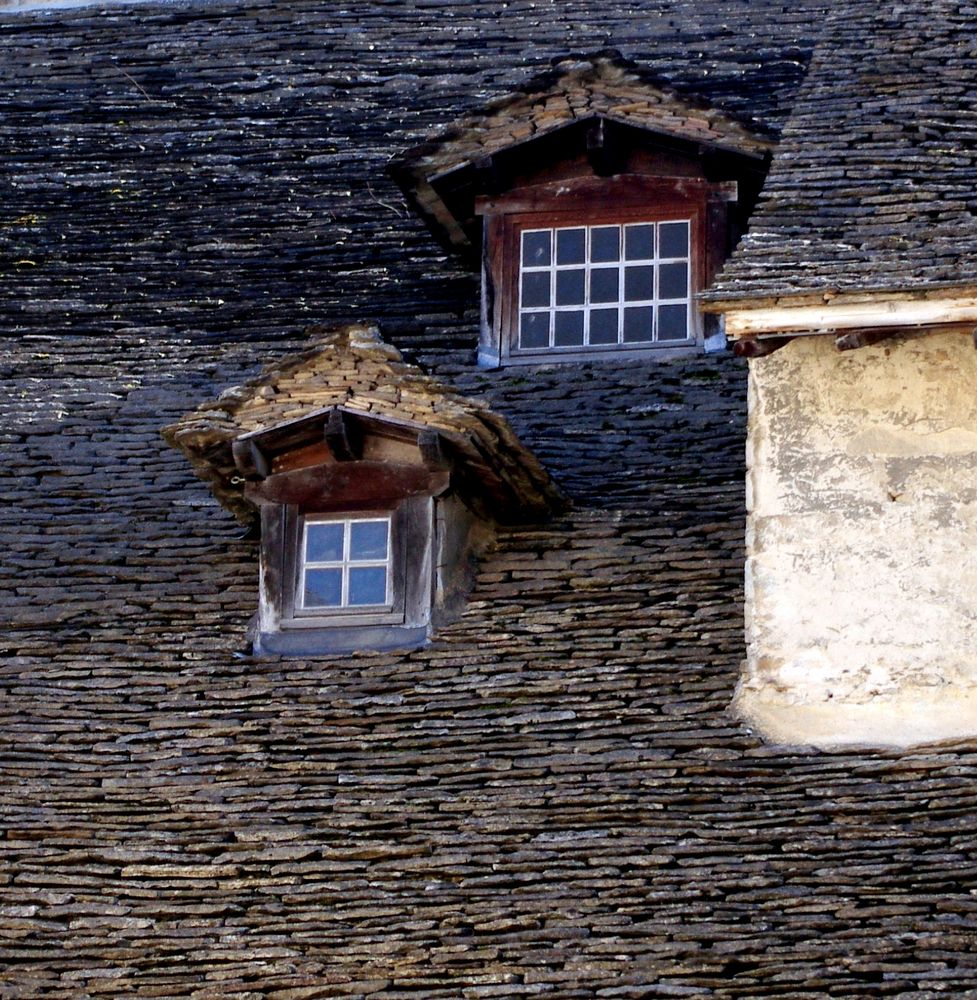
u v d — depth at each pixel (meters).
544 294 33.69
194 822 27.94
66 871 27.64
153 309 35.22
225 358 34.44
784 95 36.25
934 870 26.19
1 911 27.28
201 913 27.11
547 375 33.12
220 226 36.31
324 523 30.16
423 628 29.55
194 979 26.56
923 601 28.08
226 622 30.28
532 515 30.80
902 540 28.41
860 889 26.16
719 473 31.28
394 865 27.20
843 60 32.81
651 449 31.80
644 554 30.17
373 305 34.75
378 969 26.36
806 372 29.30
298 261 35.62
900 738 27.55
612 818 27.25
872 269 28.56
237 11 39.59
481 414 29.58
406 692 28.94
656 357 33.16
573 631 29.34
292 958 26.58
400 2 39.22
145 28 39.53
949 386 28.95
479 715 28.53
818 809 26.98
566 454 31.78
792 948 25.78
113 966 26.78
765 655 28.19
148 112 38.22
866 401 29.06
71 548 31.59
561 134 33.59
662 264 33.59
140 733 29.00
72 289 35.62
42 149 37.81
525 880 26.84
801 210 29.97
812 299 28.17
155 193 36.97
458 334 34.03
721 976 25.72
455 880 27.00
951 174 30.36
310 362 30.30
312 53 38.75
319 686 29.19
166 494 32.31
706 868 26.61
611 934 26.22
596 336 33.44
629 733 28.06
